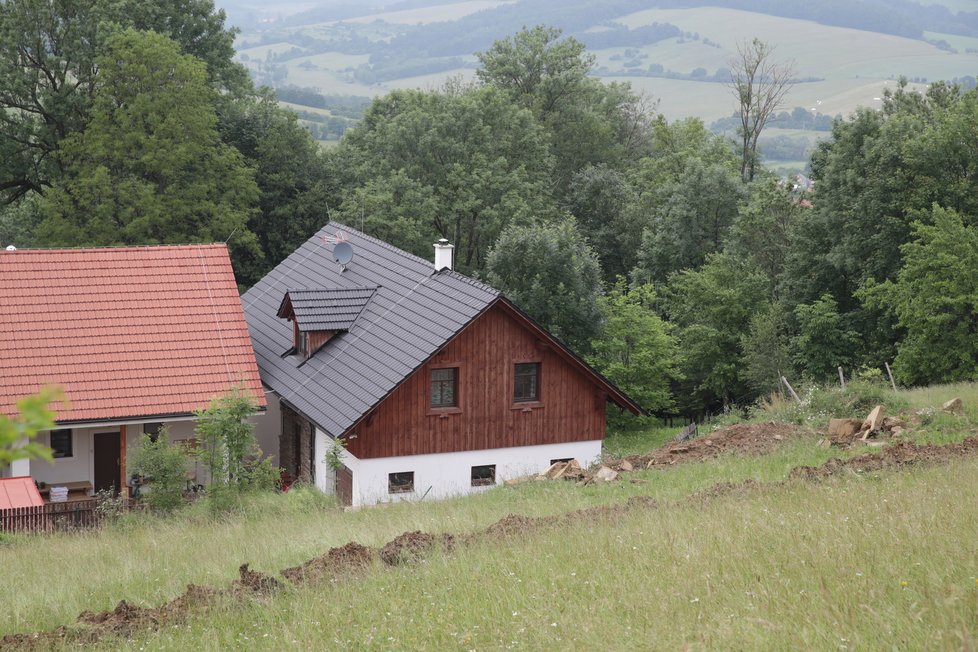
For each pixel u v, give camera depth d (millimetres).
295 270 40938
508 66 85250
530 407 32062
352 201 58469
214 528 21266
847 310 52062
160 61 50188
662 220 64250
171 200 50031
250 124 61156
